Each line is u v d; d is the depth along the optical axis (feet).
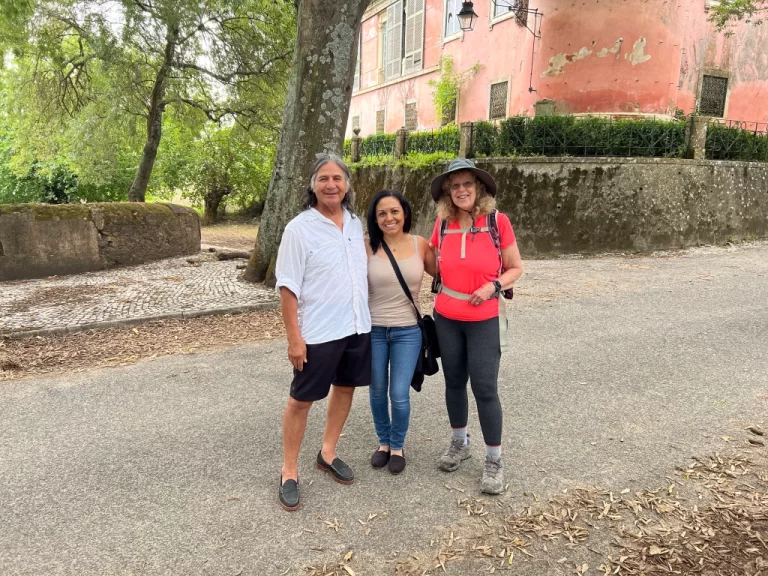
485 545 8.43
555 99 44.19
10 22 39.60
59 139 55.21
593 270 31.42
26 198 69.05
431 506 9.45
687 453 11.08
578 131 37.91
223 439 11.90
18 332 19.10
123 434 12.15
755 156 41.63
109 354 17.61
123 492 9.87
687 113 46.75
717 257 34.55
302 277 9.08
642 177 36.99
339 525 8.94
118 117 49.55
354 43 24.62
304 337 9.20
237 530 8.80
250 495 9.78
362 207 53.83
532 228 37.99
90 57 49.60
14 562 8.05
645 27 40.83
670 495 9.63
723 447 11.30
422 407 13.50
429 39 63.21
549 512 9.21
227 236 63.26
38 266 30.68
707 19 46.14
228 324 20.86
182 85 51.39
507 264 9.77
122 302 23.54
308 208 9.39
